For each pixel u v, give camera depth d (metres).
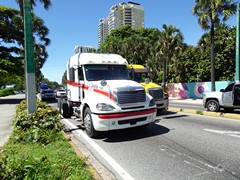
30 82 8.63
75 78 9.91
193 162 5.23
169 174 4.63
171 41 33.72
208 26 24.25
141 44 44.88
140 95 7.61
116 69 9.41
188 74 39.88
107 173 4.64
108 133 8.29
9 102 30.98
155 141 7.09
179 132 8.13
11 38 33.28
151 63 45.22
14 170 3.66
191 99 29.66
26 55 8.59
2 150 5.79
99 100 7.39
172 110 14.21
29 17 8.64
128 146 6.68
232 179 4.33
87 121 7.89
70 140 6.96
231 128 8.52
